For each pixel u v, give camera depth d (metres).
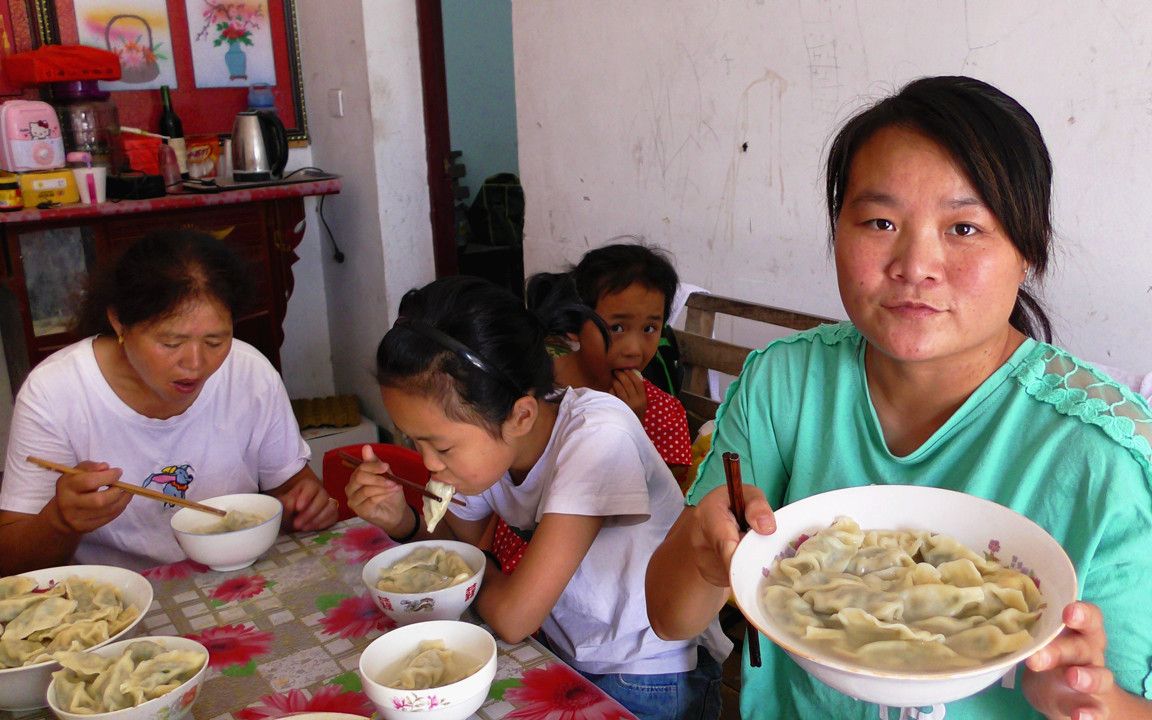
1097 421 0.84
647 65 2.75
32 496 1.60
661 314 1.97
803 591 0.82
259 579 1.40
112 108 3.65
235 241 3.72
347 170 4.11
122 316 1.49
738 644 2.22
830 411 1.03
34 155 3.29
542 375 1.32
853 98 2.20
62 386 1.60
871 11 2.12
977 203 0.80
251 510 1.57
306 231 4.43
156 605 1.33
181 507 1.62
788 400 1.07
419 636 1.12
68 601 1.22
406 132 3.93
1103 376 0.88
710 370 2.32
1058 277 1.92
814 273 2.38
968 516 0.86
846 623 0.75
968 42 1.96
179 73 3.97
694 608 0.99
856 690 0.67
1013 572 0.79
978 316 0.83
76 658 1.06
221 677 1.13
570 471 1.28
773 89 2.38
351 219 4.16
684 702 1.39
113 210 3.29
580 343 1.92
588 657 1.41
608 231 3.06
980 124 0.80
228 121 4.14
